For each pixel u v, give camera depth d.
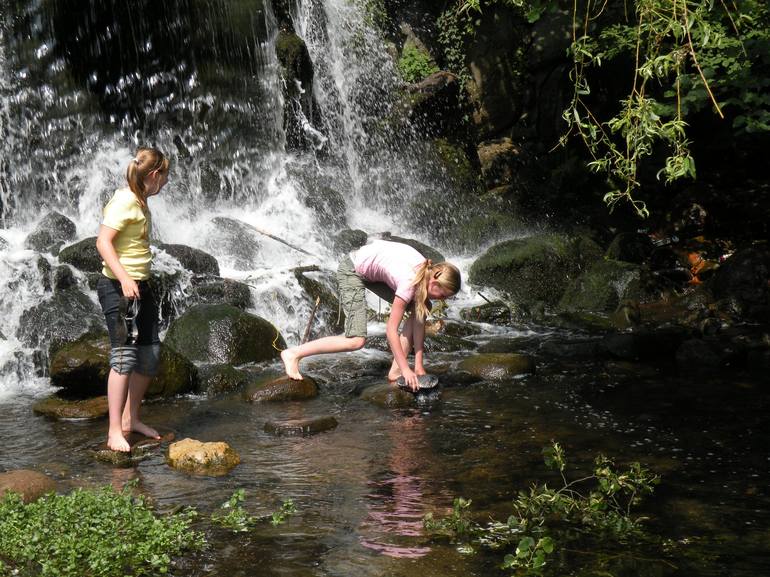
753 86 8.20
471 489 4.52
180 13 12.49
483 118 15.40
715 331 8.53
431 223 12.99
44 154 11.48
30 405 6.30
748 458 4.93
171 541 3.76
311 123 13.66
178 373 6.49
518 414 5.90
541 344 8.16
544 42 15.06
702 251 11.70
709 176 13.74
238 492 4.24
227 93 13.02
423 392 6.26
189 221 11.60
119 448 5.00
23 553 3.57
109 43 12.13
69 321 7.45
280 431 5.51
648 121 4.46
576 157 14.51
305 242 11.64
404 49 15.30
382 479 4.68
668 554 3.72
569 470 4.79
